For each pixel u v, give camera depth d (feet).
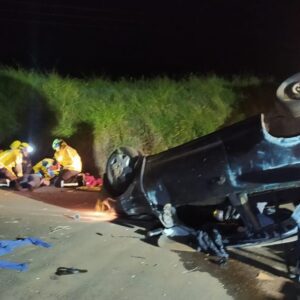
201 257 11.51
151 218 13.60
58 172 21.30
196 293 9.64
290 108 11.10
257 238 11.41
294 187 11.07
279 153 10.83
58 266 10.83
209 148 11.62
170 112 23.99
